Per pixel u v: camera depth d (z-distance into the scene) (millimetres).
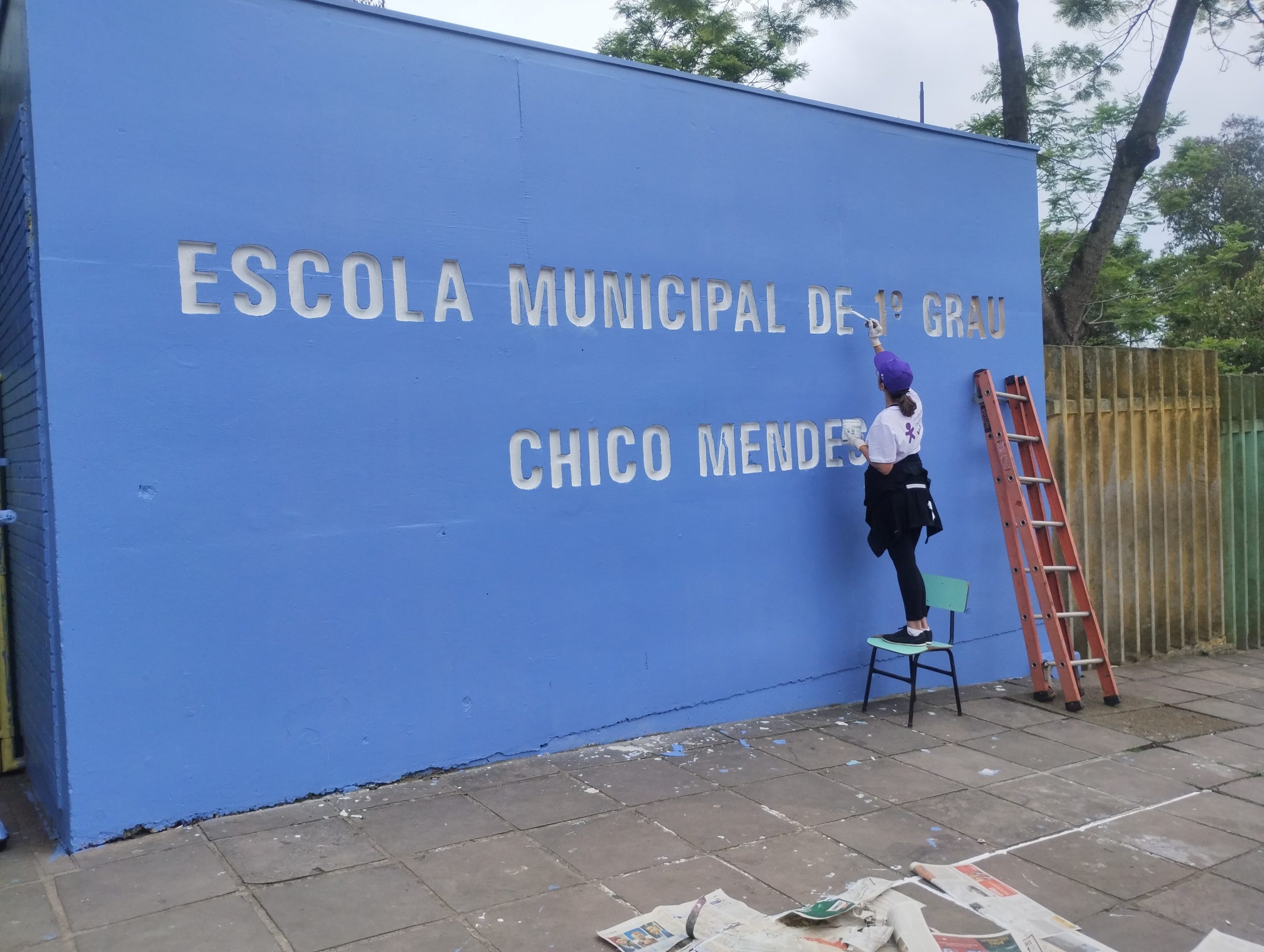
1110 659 7617
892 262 6402
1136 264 19859
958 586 5949
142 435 3875
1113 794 4703
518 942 3135
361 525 4391
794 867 3785
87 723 3768
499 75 4797
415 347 4535
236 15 4082
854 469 6184
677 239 5434
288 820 4062
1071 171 17156
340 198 4336
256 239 4129
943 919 3402
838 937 3143
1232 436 8695
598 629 5141
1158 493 8016
